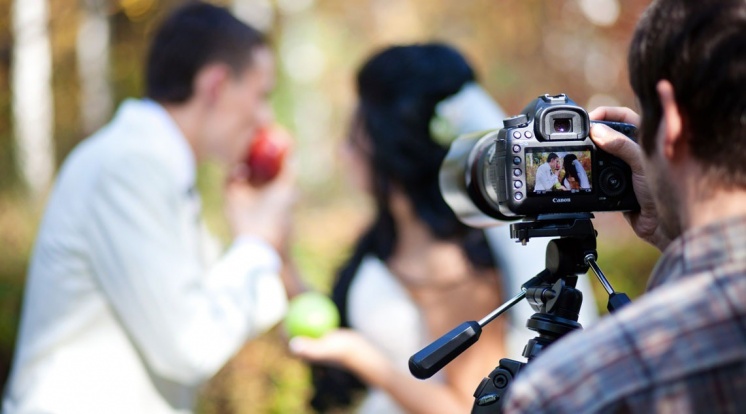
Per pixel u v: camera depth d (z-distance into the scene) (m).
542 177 1.87
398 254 3.80
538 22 11.47
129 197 3.35
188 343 3.34
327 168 22.67
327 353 3.59
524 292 1.97
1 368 6.84
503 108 12.04
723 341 1.33
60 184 3.48
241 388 6.33
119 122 3.55
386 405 3.76
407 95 3.73
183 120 3.70
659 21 1.46
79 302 3.38
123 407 3.38
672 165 1.46
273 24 16.95
